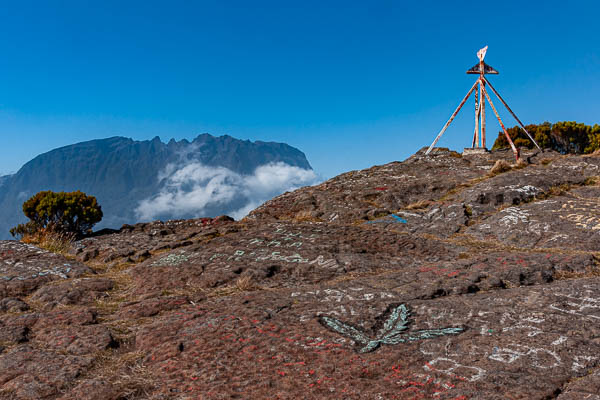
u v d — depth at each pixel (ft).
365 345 14.05
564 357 12.12
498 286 20.15
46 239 40.55
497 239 32.30
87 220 46.73
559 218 32.37
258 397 11.37
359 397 10.94
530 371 11.52
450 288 19.74
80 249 38.09
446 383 11.23
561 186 42.47
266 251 30.40
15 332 17.69
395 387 11.27
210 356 14.11
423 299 18.75
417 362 12.58
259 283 25.29
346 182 60.59
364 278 23.25
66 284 26.22
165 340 15.94
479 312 16.20
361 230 34.99
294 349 14.06
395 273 23.75
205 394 11.76
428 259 28.19
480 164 62.03
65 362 14.65
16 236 45.21
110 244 39.17
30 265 30.99
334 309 17.88
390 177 59.72
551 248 28.32
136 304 21.48
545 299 16.74
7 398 12.41
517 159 58.65
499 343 13.30
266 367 13.01
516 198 40.37
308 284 24.80
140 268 29.86
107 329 17.72
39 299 24.39
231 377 12.60
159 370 13.62
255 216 50.93
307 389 11.53
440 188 50.67
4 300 23.40
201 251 32.01
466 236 34.35
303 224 38.45
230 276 26.02
